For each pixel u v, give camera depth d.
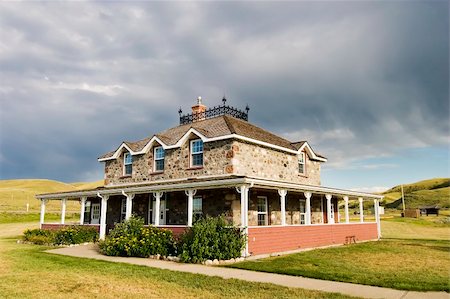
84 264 13.96
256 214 21.06
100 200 28.48
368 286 10.19
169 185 18.58
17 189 90.75
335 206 29.53
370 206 105.81
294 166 25.27
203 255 14.57
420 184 156.50
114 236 17.61
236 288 9.87
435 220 50.72
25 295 9.25
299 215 24.80
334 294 9.17
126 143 26.84
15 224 41.16
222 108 25.98
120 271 12.42
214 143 21.53
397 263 14.52
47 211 56.59
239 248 15.32
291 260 15.12
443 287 9.90
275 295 9.12
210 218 15.95
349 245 21.88
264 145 22.59
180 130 26.11
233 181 16.31
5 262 14.48
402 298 8.83
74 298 8.98
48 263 14.23
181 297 9.05
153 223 23.48
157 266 13.62
